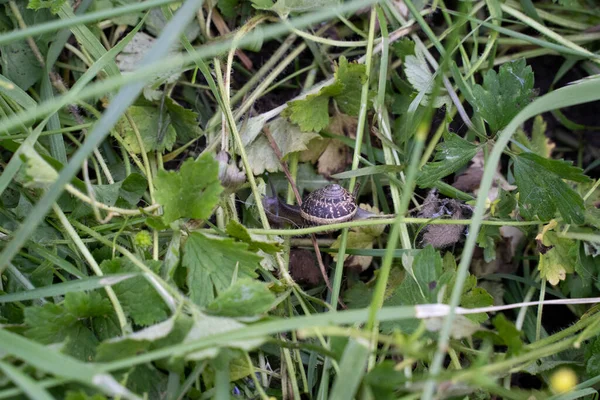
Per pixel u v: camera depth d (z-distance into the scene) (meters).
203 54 0.51
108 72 0.59
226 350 0.52
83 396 0.49
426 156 0.61
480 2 0.64
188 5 0.51
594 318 0.56
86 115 0.62
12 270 0.56
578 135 0.67
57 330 0.52
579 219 0.57
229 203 0.59
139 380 0.52
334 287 0.58
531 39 0.62
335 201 0.60
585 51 0.62
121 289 0.53
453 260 0.60
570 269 0.59
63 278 0.57
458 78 0.62
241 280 0.52
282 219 0.62
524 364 0.56
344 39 0.66
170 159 0.62
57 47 0.61
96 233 0.56
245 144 0.62
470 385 0.51
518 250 0.64
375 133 0.62
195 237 0.54
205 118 0.65
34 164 0.52
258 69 0.66
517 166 0.58
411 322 0.55
